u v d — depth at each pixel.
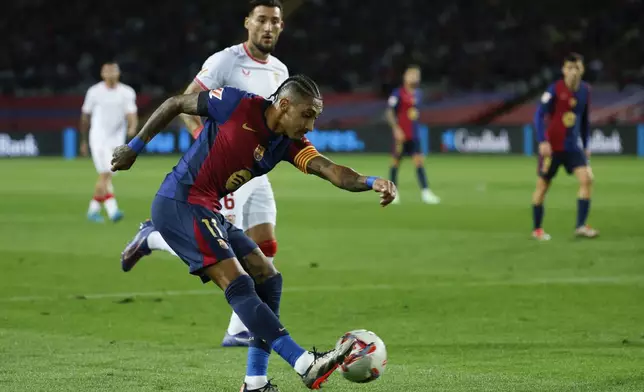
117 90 59.06
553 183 84.62
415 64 141.75
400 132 69.69
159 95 141.00
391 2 152.00
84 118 59.56
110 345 25.42
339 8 151.62
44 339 26.19
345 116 137.38
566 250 43.97
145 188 81.31
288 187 83.19
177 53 146.50
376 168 104.00
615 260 40.88
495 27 147.25
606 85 134.88
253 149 18.52
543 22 148.00
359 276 37.28
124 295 33.34
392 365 22.92
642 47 140.00
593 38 144.25
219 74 25.09
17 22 150.00
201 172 18.64
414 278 36.75
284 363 23.62
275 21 25.22
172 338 26.55
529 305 31.17
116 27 151.62
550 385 20.59
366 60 145.50
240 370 22.39
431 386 20.64
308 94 17.98
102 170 57.53
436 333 27.08
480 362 23.20
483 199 70.69
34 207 65.69
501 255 42.66
